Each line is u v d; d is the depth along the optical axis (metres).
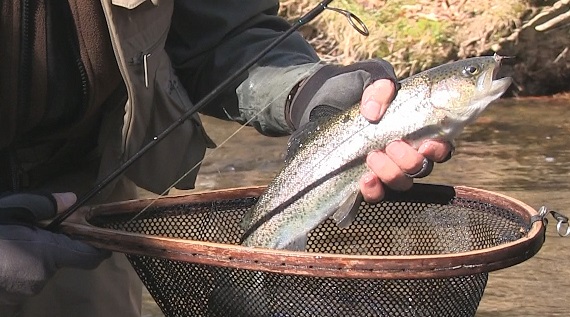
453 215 1.24
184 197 1.25
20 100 1.20
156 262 1.13
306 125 1.21
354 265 1.03
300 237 1.21
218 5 1.29
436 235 1.25
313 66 1.24
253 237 1.23
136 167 1.27
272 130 1.28
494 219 1.20
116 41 1.18
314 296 1.08
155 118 1.26
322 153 1.20
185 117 1.16
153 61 1.22
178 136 1.28
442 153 1.17
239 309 1.10
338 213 1.20
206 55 1.29
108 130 1.26
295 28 1.15
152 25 1.22
